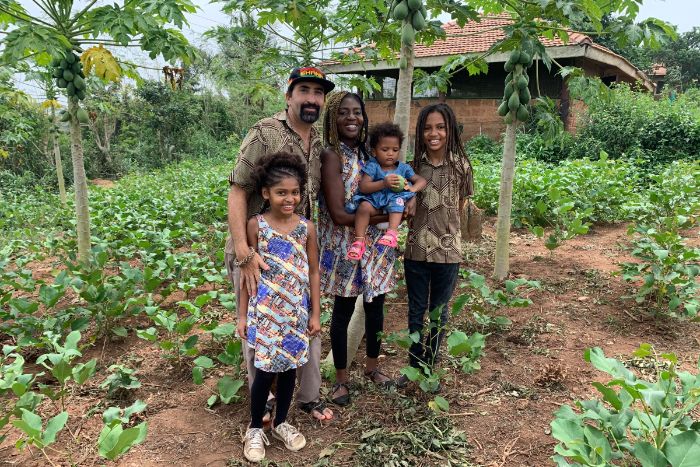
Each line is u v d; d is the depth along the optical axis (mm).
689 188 6918
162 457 2688
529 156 12984
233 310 3727
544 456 2637
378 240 2941
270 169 2492
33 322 3742
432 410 3008
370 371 3375
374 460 2605
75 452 2723
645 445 1872
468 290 4891
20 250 7102
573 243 6539
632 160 11242
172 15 4379
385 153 2898
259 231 2568
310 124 2721
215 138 24094
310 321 2766
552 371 3297
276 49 5598
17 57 4086
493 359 3672
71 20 4789
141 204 9180
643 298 4191
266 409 2986
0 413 3016
